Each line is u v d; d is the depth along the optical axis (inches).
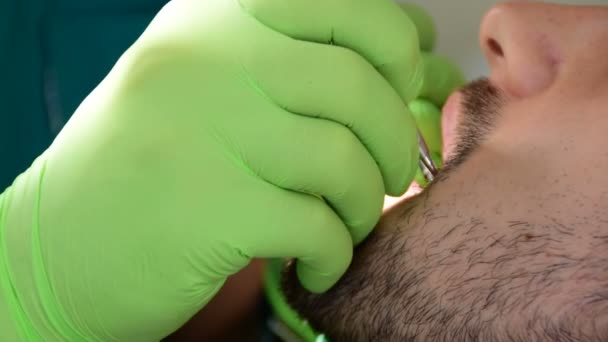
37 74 39.3
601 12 22.2
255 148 17.7
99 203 17.6
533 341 17.4
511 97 22.5
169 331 19.2
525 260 18.3
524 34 22.4
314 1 18.3
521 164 19.9
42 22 38.9
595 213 18.0
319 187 18.2
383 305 20.3
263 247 17.9
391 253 20.7
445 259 19.5
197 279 17.9
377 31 18.7
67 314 18.5
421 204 21.0
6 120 38.6
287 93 17.7
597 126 19.4
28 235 18.5
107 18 39.8
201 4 19.8
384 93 18.8
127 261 17.5
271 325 25.2
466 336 18.4
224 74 18.0
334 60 17.9
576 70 21.2
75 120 19.4
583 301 17.1
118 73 19.3
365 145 19.4
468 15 45.8
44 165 19.1
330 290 21.8
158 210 17.3
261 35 18.2
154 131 17.8
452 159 22.0
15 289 18.8
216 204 17.4
